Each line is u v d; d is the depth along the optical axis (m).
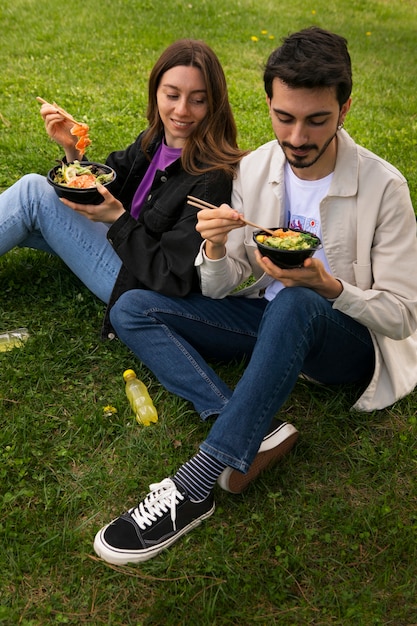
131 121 5.30
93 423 2.63
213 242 2.44
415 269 2.41
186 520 2.27
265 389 2.20
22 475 2.41
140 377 2.87
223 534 2.27
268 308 2.30
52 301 3.25
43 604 2.07
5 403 2.71
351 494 2.46
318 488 2.48
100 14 7.96
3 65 6.31
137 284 2.83
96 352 2.99
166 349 2.61
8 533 2.21
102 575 2.16
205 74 2.66
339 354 2.51
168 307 2.64
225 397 2.55
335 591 2.14
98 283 2.99
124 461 2.52
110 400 2.76
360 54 8.05
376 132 5.69
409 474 2.53
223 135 2.81
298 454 2.59
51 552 2.18
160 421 2.68
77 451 2.54
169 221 2.78
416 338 2.79
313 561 2.23
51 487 2.40
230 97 6.06
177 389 2.62
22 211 2.92
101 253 2.96
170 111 2.72
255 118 5.64
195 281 2.71
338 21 9.17
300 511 2.37
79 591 2.11
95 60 6.62
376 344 2.52
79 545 2.23
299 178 2.48
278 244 2.23
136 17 8.05
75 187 2.64
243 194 2.62
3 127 4.92
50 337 2.99
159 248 2.71
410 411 2.77
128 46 7.11
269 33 8.15
